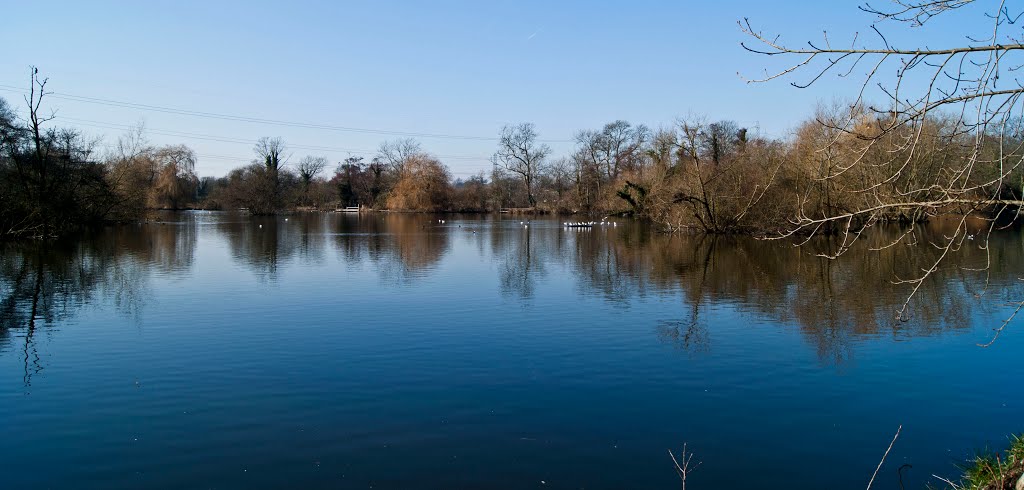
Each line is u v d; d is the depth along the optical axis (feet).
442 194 280.51
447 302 54.85
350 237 132.87
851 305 52.85
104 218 149.18
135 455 23.89
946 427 26.84
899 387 31.91
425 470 22.80
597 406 29.19
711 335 42.50
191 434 25.82
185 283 65.10
